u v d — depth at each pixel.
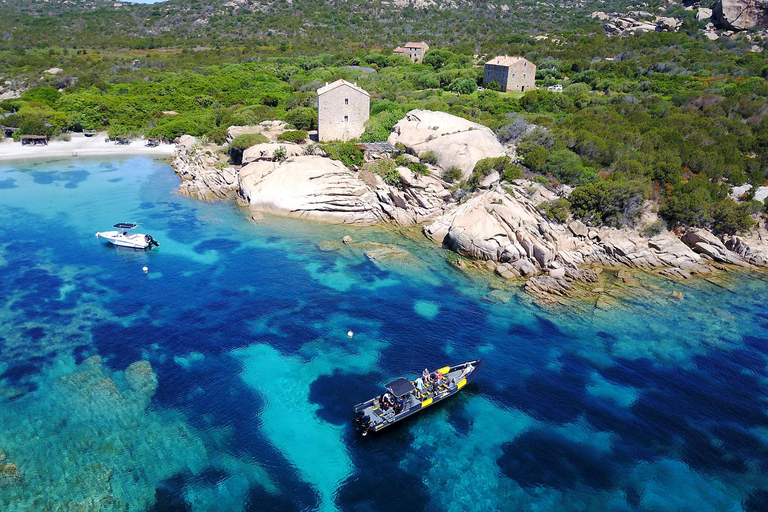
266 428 38.41
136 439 36.69
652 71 132.12
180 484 33.34
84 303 54.38
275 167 85.38
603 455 37.03
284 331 50.50
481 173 76.81
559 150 78.06
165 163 109.94
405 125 91.44
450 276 62.47
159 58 196.00
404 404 39.97
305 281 60.28
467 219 67.75
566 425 39.91
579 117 95.56
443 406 41.81
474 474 35.22
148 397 40.84
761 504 33.38
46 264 62.78
